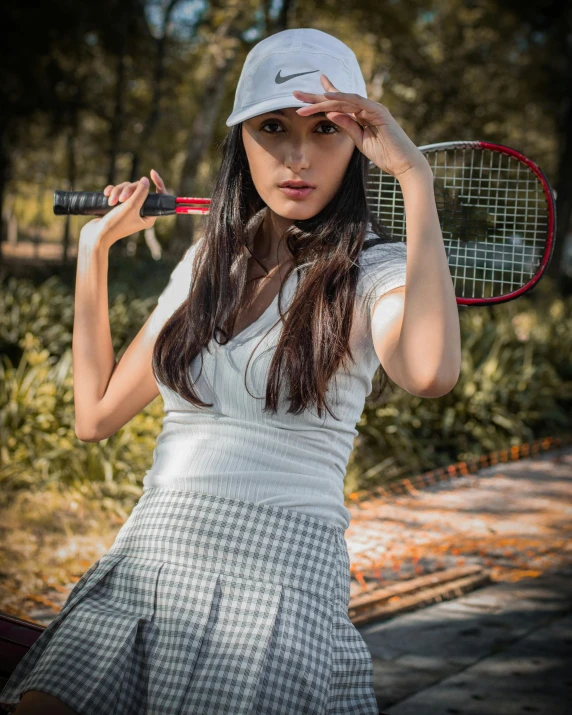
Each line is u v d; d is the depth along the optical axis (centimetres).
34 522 534
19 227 5544
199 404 151
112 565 150
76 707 135
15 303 939
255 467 146
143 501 155
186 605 142
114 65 2266
